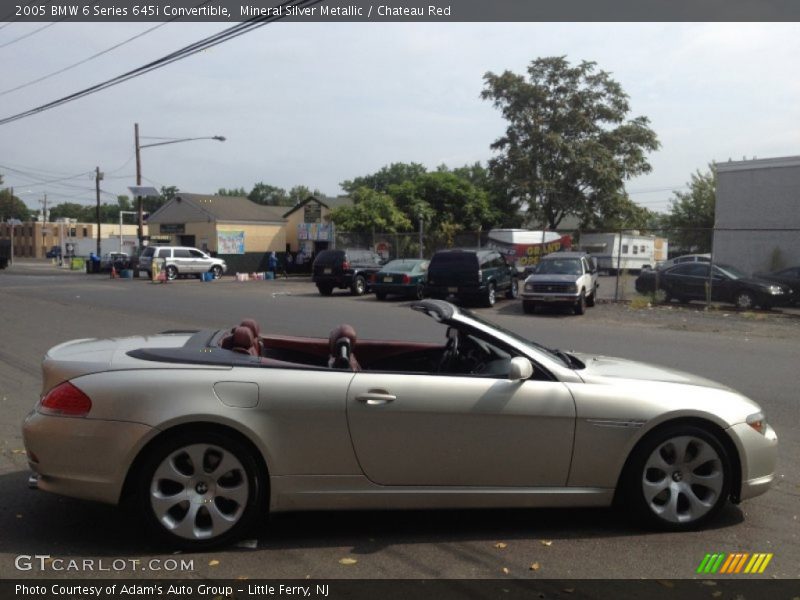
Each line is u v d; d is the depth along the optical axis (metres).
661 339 14.30
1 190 108.75
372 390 4.08
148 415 3.87
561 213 50.81
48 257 79.62
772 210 26.64
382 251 38.09
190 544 3.93
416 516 4.55
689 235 29.06
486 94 51.28
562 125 49.72
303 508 4.09
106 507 4.65
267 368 4.12
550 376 4.34
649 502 4.29
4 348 11.74
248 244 47.12
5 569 3.71
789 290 20.75
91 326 15.11
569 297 19.27
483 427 4.16
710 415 4.32
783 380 9.56
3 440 6.22
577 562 3.88
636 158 50.12
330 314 18.52
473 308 21.98
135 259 40.00
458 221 46.94
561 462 4.25
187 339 4.68
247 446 3.99
